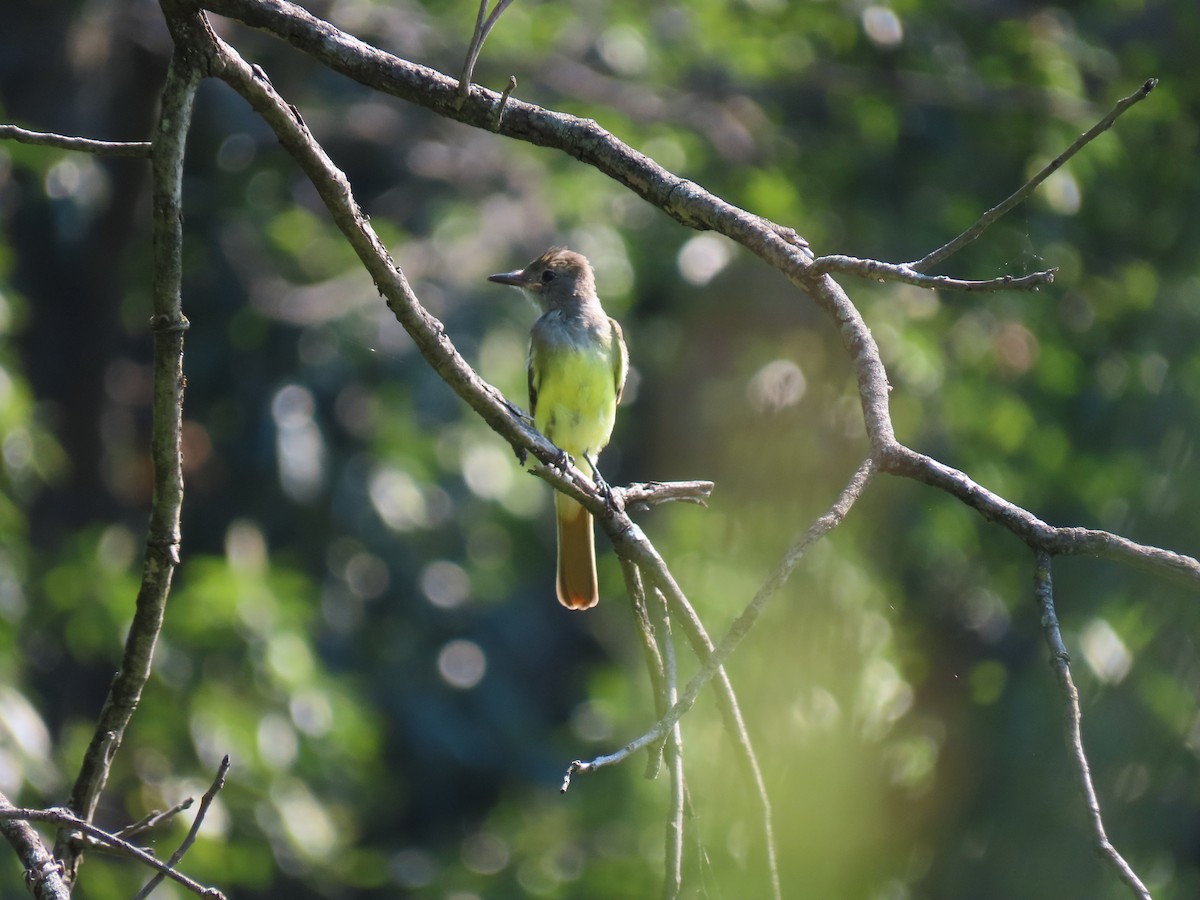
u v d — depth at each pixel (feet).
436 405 48.91
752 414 34.01
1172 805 29.84
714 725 27.53
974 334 45.42
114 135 48.29
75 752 39.60
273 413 47.29
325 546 50.62
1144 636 31.68
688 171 50.01
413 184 54.60
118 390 52.26
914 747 29.66
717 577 32.65
